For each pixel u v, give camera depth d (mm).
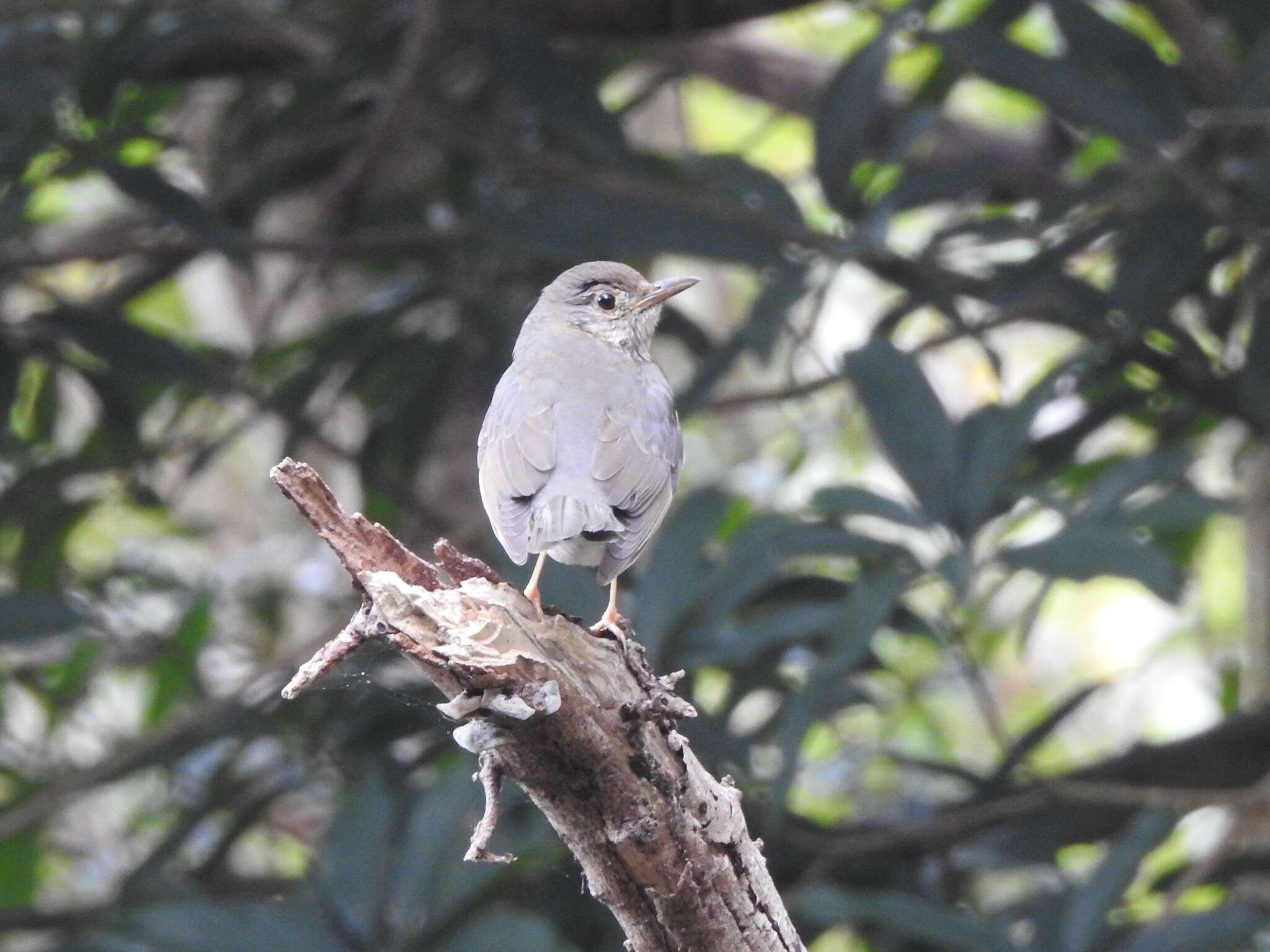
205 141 16234
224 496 19812
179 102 15734
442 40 13523
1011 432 10297
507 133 14641
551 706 5449
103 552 18078
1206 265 12711
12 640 11656
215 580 15234
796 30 20750
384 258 14297
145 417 15414
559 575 11008
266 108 14625
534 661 5492
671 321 14047
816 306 11688
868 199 12945
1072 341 21344
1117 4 14703
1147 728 20734
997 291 12031
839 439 17422
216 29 13047
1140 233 11719
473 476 15602
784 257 12008
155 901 12414
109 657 14484
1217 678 15656
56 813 14094
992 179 12750
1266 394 12156
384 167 15344
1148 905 13125
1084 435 13438
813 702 9867
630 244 12039
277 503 19297
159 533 17391
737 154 12102
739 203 12078
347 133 14164
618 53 15148
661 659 10750
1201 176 11883
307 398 13891
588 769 5672
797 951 6172
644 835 5766
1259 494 14164
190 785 15102
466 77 16016
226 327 20078
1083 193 11719
